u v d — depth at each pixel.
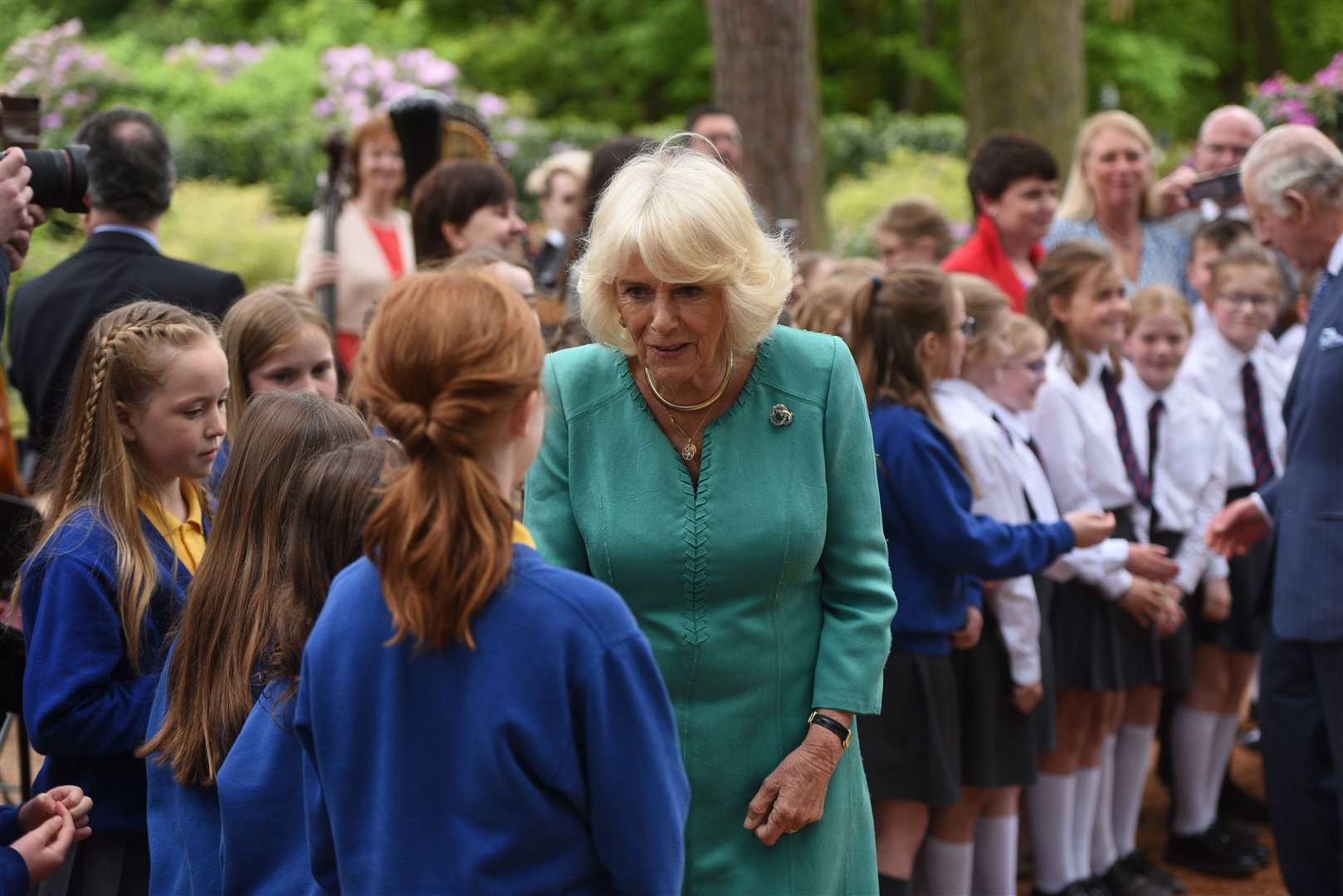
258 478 2.68
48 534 2.87
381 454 2.42
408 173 6.13
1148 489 5.12
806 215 10.75
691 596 2.71
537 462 2.81
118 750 2.73
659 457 2.73
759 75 10.52
